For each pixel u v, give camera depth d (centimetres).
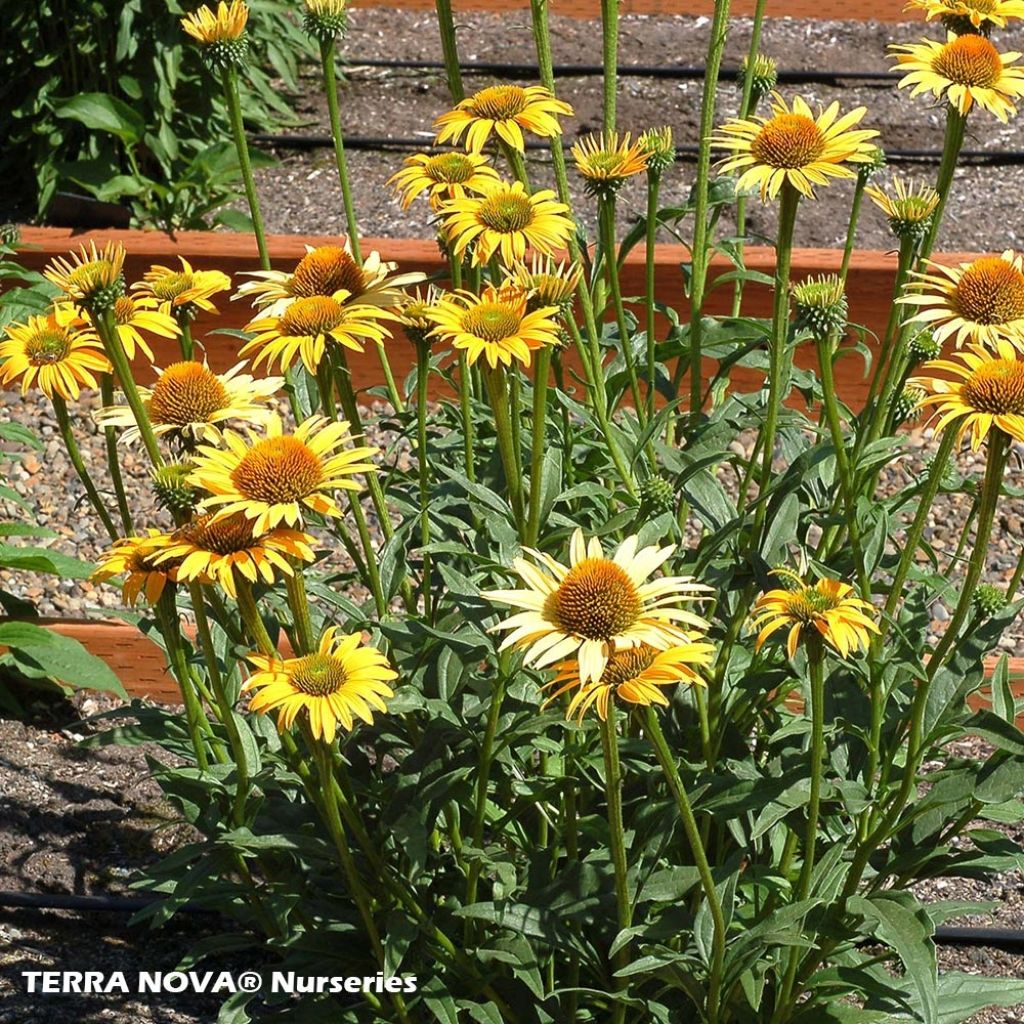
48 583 228
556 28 375
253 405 149
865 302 260
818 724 139
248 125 335
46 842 189
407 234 298
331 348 152
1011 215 307
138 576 140
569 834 156
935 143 333
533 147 334
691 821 137
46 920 184
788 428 174
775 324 151
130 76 299
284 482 136
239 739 146
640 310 262
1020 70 159
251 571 134
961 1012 160
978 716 144
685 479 154
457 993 158
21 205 309
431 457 172
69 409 267
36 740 203
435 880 158
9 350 156
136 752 201
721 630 159
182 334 162
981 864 150
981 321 146
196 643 200
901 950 143
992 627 152
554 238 153
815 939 153
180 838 190
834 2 375
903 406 166
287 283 153
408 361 266
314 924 160
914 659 145
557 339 146
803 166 148
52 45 301
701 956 144
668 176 322
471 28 378
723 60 359
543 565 150
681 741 157
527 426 169
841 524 157
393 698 148
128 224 293
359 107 346
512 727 149
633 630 131
